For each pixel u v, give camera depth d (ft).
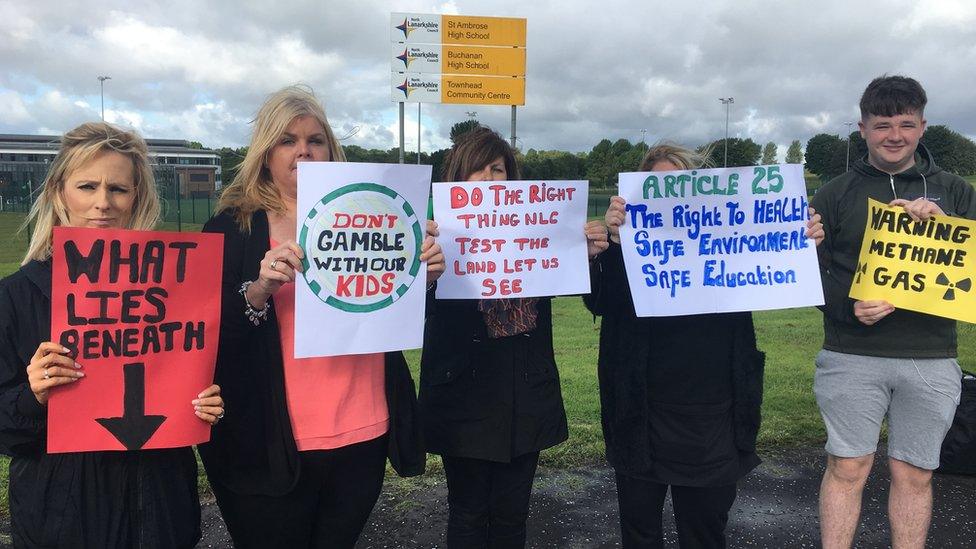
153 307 5.74
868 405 8.84
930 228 8.35
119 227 6.00
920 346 8.56
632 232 8.03
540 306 8.33
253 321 6.16
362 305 6.55
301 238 6.26
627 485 8.11
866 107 8.64
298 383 6.49
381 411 7.05
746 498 11.43
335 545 7.15
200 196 128.47
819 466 12.71
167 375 5.80
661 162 8.46
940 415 8.59
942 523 10.49
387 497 11.34
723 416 7.77
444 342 8.05
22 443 5.42
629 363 7.95
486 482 8.25
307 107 6.57
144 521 5.81
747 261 8.11
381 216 6.57
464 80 46.16
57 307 5.43
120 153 5.82
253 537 6.69
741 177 8.07
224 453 6.46
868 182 8.97
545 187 8.00
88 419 5.51
